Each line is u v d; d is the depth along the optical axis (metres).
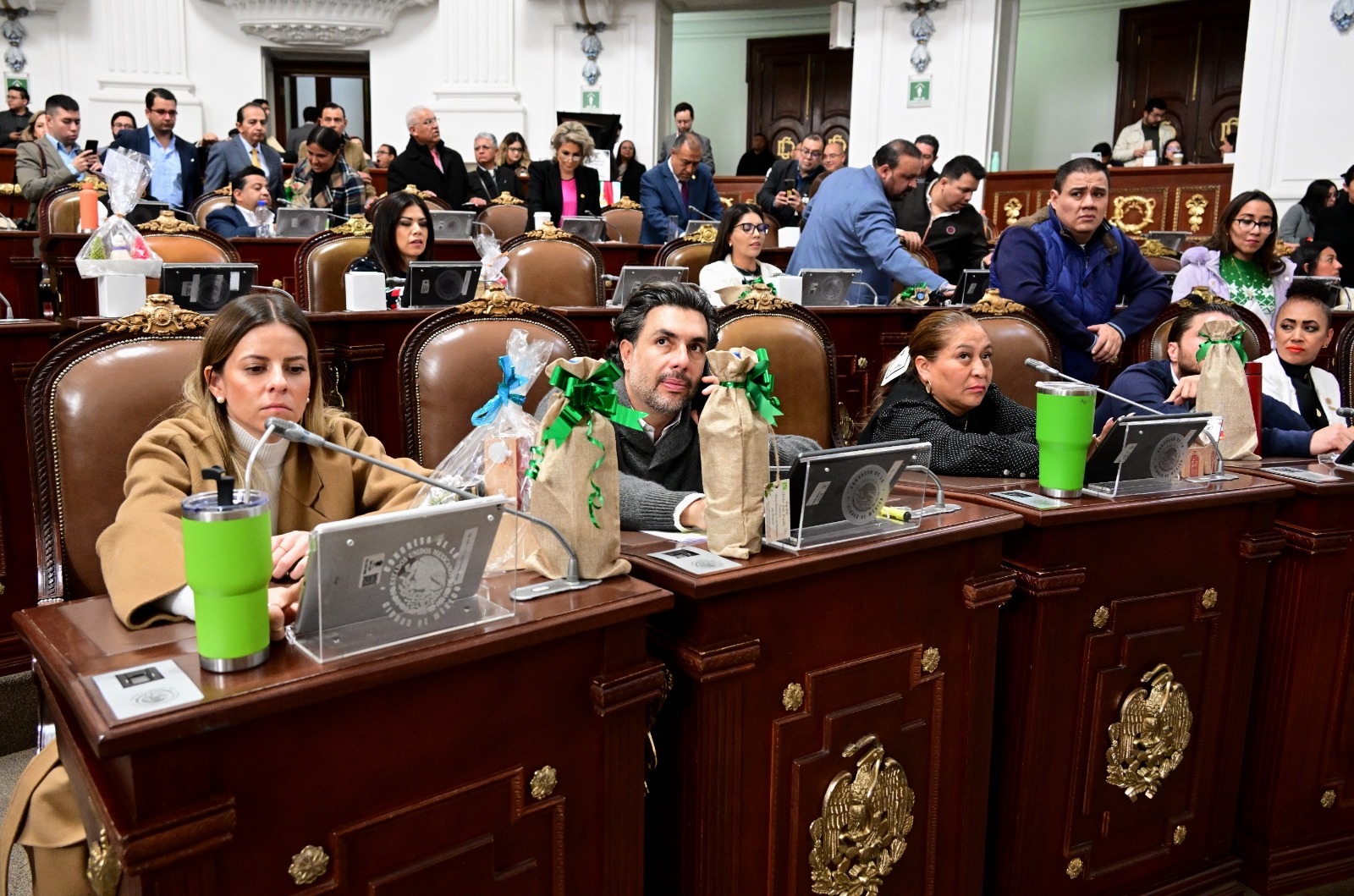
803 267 4.45
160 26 10.07
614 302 4.15
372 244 3.77
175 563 1.22
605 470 1.33
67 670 1.05
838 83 12.81
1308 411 2.93
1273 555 2.02
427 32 10.48
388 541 1.08
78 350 1.69
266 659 1.06
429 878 1.16
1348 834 2.19
